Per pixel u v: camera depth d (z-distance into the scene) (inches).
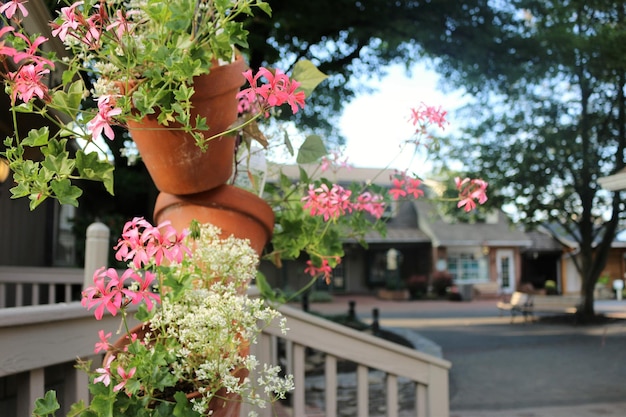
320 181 70.4
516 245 1097.4
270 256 70.9
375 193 73.5
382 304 912.3
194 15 47.0
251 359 42.8
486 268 1111.0
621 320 573.3
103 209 386.9
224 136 53.6
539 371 315.3
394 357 96.3
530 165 528.7
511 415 219.0
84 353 66.7
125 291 39.4
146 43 46.8
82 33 44.3
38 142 42.2
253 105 63.9
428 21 383.2
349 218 74.3
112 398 40.2
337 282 1140.5
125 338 46.6
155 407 45.1
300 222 69.6
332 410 94.2
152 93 46.1
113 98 44.3
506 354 377.7
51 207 316.8
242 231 58.7
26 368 58.4
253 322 42.9
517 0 399.5
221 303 42.3
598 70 444.8
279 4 352.2
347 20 384.8
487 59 398.6
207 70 46.6
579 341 433.4
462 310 793.6
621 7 453.4
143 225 40.6
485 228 1101.7
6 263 263.0
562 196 561.6
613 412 221.8
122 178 339.3
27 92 41.5
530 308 602.9
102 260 103.0
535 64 408.8
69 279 209.6
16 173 41.4
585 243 576.7
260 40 352.8
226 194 57.5
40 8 78.9
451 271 1103.6
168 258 40.1
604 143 536.1
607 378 292.0
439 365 97.8
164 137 51.6
